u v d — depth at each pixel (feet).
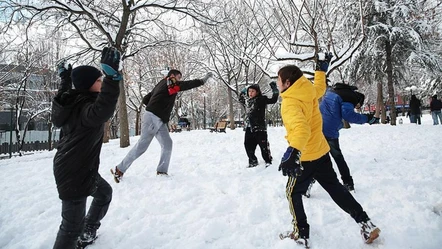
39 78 74.69
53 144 89.35
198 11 37.01
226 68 68.18
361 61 57.41
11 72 54.85
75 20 34.73
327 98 12.80
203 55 70.54
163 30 41.29
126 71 62.44
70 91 7.18
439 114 48.37
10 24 30.53
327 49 26.68
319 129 8.65
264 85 96.22
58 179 7.02
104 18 37.52
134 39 43.01
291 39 27.14
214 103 142.92
